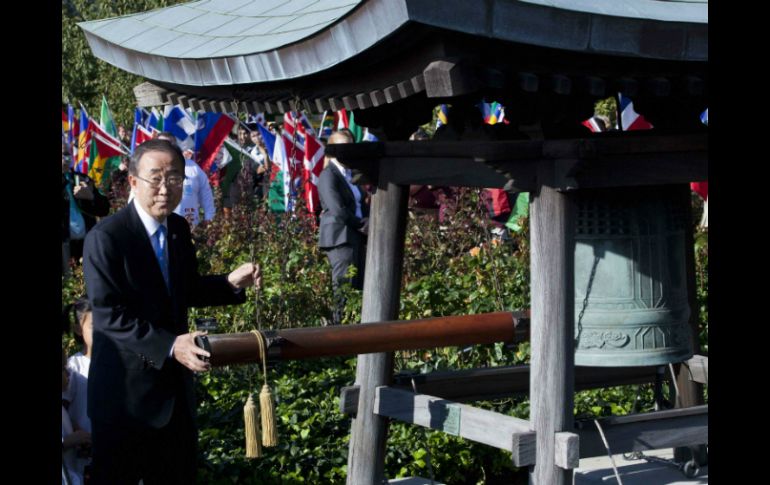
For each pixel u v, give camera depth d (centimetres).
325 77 433
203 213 1053
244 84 468
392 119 511
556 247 431
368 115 500
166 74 471
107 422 409
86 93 2448
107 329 405
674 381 570
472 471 624
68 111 1550
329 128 1548
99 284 405
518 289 775
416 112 507
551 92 421
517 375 545
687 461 585
